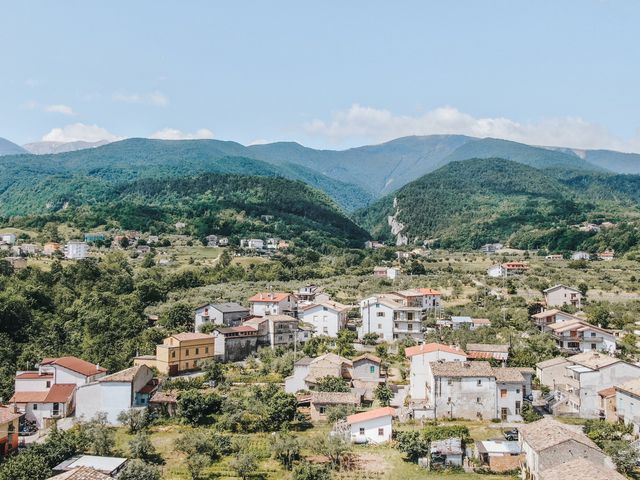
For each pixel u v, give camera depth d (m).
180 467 77.12
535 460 68.69
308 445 81.06
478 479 73.69
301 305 170.00
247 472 74.12
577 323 137.38
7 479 68.69
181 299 188.38
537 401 105.25
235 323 157.00
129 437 89.75
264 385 114.50
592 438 82.25
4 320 132.38
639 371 96.75
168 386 110.44
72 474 63.00
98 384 97.62
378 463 79.00
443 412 95.19
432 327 157.12
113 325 145.62
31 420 97.88
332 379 110.00
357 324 165.00
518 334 144.12
